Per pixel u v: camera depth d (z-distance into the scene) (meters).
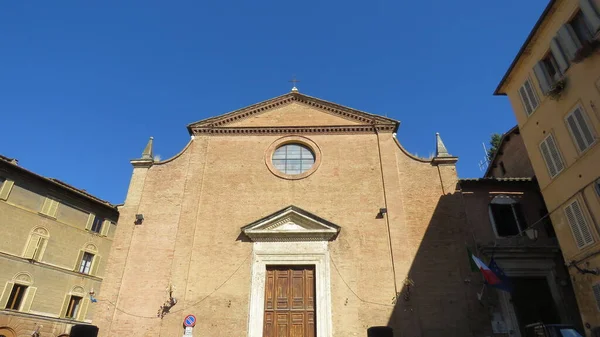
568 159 16.31
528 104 18.91
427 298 16.84
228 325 16.62
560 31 16.28
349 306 16.86
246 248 18.27
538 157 18.17
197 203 19.34
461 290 16.95
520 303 17.61
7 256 30.77
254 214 19.14
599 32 14.44
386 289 17.16
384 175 19.84
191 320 16.53
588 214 15.23
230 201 19.48
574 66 15.88
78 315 34.84
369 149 20.84
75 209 36.28
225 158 20.75
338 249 18.09
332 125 21.52
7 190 31.61
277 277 17.86
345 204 19.25
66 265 34.59
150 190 19.69
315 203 19.31
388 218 18.69
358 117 21.77
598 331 14.62
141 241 18.36
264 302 17.27
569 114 16.22
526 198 20.12
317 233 18.23
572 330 13.22
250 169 20.39
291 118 22.05
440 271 17.38
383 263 17.73
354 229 18.58
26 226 32.41
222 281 17.55
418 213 18.80
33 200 33.25
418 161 20.19
